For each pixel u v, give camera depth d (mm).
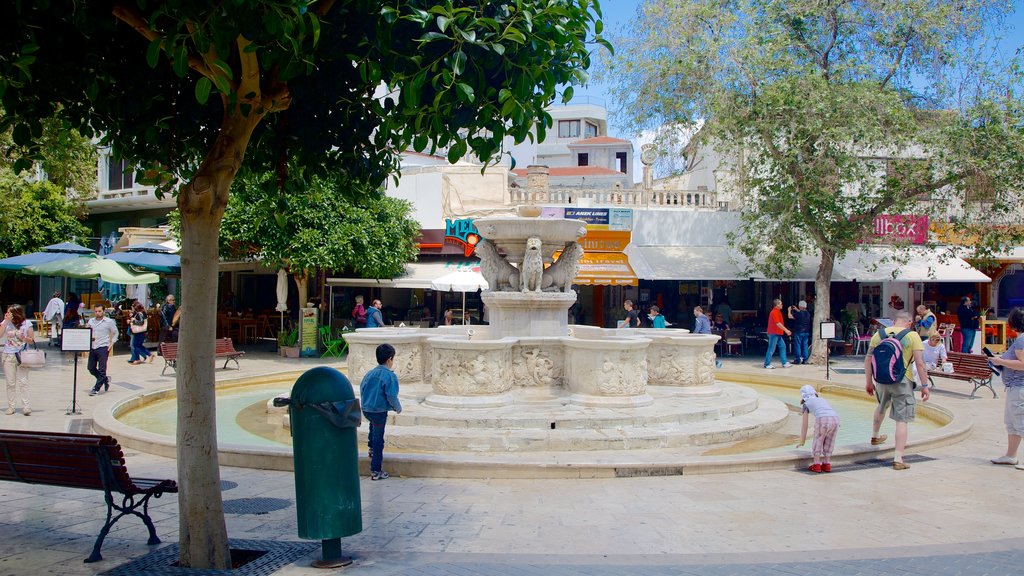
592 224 23547
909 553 4977
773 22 19734
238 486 7043
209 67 4547
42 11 4688
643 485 7105
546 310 11273
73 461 4980
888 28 18984
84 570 4562
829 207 19062
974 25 18734
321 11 4832
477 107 5012
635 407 9727
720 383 12961
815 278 21844
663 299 26188
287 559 4781
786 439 9578
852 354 22453
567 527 5672
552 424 9016
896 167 19234
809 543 5297
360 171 6125
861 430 10703
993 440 9531
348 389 4727
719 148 20281
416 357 11281
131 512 5031
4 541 5219
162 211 31453
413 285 22156
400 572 4512
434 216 24734
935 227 21703
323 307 23516
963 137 18234
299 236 19219
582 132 59562
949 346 21094
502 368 9805
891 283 26141
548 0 4945
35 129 5141
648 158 22219
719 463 7617
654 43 20375
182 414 4621
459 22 4723
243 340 24344
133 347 18391
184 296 4605
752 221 21109
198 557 4609
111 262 20422
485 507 6273
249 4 3996
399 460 7473
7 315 11086
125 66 5273
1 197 21969
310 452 4637
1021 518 6004
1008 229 21578
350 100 5777
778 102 18031
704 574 4469
